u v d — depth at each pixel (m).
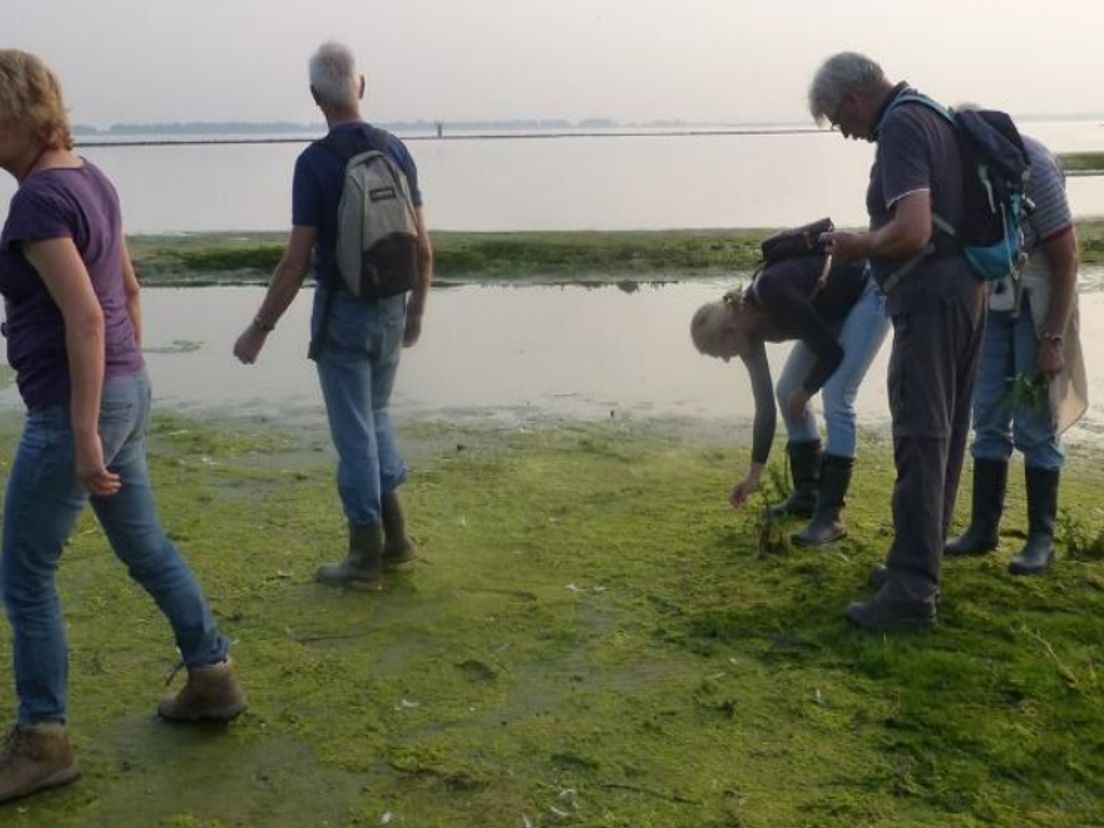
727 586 5.08
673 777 3.62
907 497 4.47
